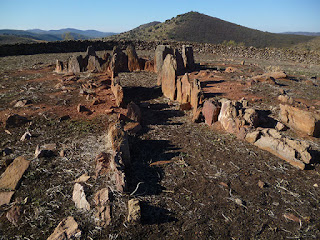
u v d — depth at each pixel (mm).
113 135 5773
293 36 89375
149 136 7246
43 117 8305
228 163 5812
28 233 3768
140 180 5082
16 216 4070
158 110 9719
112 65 16125
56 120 8094
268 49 28531
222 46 30953
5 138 6820
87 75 14922
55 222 3967
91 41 30984
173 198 4586
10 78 14219
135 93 12141
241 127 7172
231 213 4238
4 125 7613
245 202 4512
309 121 7129
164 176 5273
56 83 13258
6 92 11219
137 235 3744
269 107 9422
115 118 8320
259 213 4250
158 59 17484
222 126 7770
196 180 5148
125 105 9594
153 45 32844
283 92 11430
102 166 5227
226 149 6480
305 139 7023
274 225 3998
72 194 4613
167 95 11430
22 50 26250
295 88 12688
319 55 24672
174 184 5000
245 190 4848
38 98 10383
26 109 9023
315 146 6562
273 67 18828
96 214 4055
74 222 3879
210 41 83312
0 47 24688
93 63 16500
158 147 6594
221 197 4629
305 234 3818
